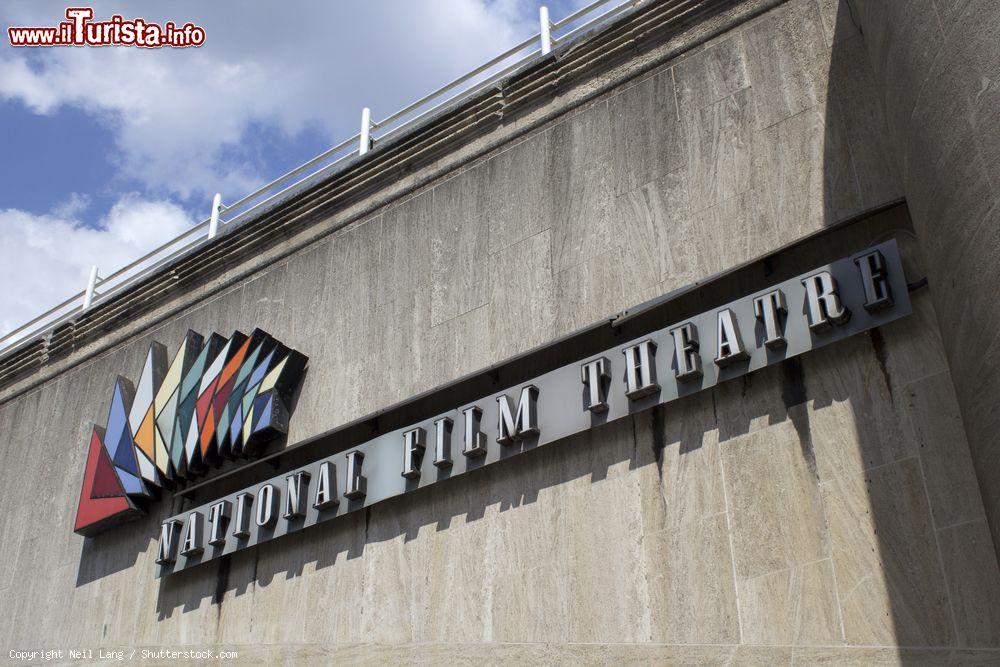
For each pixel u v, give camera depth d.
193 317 16.78
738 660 9.15
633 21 12.91
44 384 18.98
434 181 14.34
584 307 11.77
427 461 12.05
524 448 11.25
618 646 9.94
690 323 10.42
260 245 16.38
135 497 15.31
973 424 7.28
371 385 13.51
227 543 13.70
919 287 9.38
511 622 10.80
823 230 10.03
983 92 7.36
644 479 10.47
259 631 12.95
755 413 9.98
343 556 12.61
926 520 8.66
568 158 12.88
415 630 11.52
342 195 15.41
